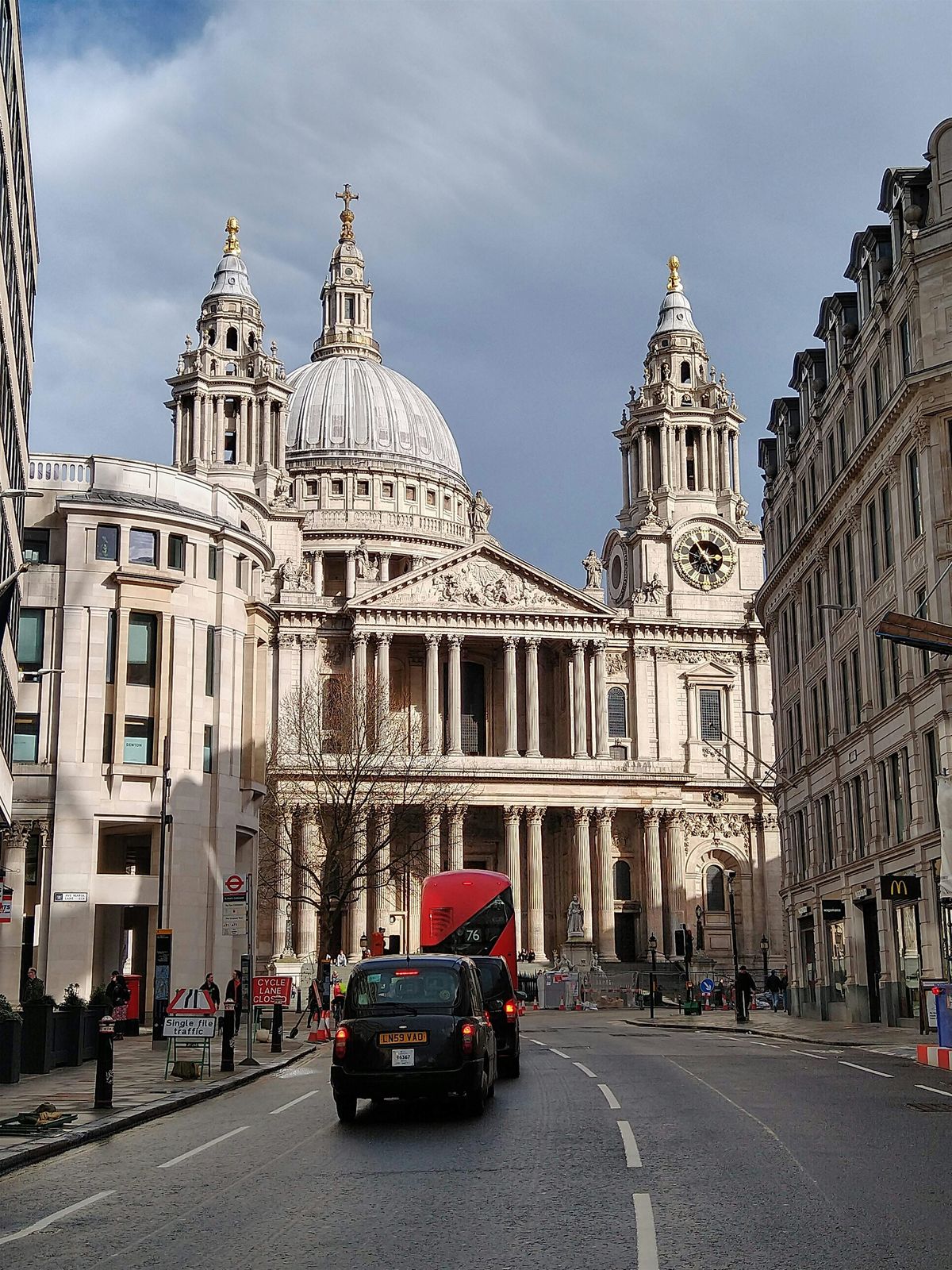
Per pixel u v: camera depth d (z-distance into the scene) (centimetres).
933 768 5288
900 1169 1825
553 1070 3641
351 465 17588
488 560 12744
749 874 12888
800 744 7612
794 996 7738
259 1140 2342
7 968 6259
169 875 6631
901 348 5525
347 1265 1359
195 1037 3625
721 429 13950
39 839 6494
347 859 9938
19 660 6625
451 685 12438
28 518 6756
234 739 7131
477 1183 1802
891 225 5709
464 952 6172
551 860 13062
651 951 11406
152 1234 1558
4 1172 2086
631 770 12306
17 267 6047
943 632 4575
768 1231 1460
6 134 5247
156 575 6794
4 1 5062
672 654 13225
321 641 12600
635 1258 1352
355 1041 2492
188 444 14550
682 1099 2761
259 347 15100
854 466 6059
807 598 7431
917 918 5444
